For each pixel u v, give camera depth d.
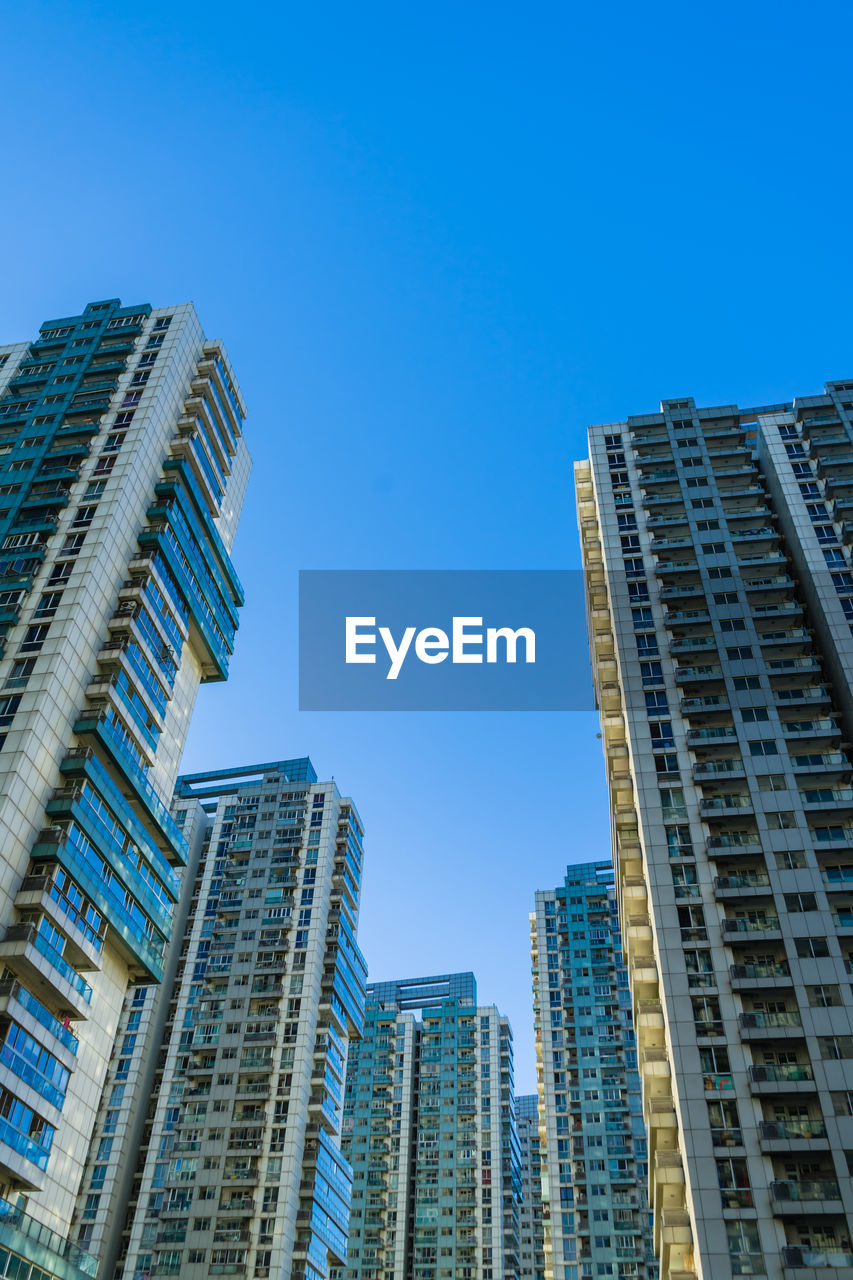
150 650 70.81
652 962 65.50
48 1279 51.28
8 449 79.31
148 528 75.06
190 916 129.38
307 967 111.50
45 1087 54.38
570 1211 110.62
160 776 73.06
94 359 86.81
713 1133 54.47
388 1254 142.38
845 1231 50.88
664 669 75.75
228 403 89.19
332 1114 107.44
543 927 136.25
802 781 68.19
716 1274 50.00
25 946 52.88
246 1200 96.38
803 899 62.12
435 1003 173.75
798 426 88.50
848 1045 56.12
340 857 123.12
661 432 91.50
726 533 83.00
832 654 73.88
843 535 79.12
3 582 67.44
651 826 67.44
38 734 59.34
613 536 84.81
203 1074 106.19
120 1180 106.06
